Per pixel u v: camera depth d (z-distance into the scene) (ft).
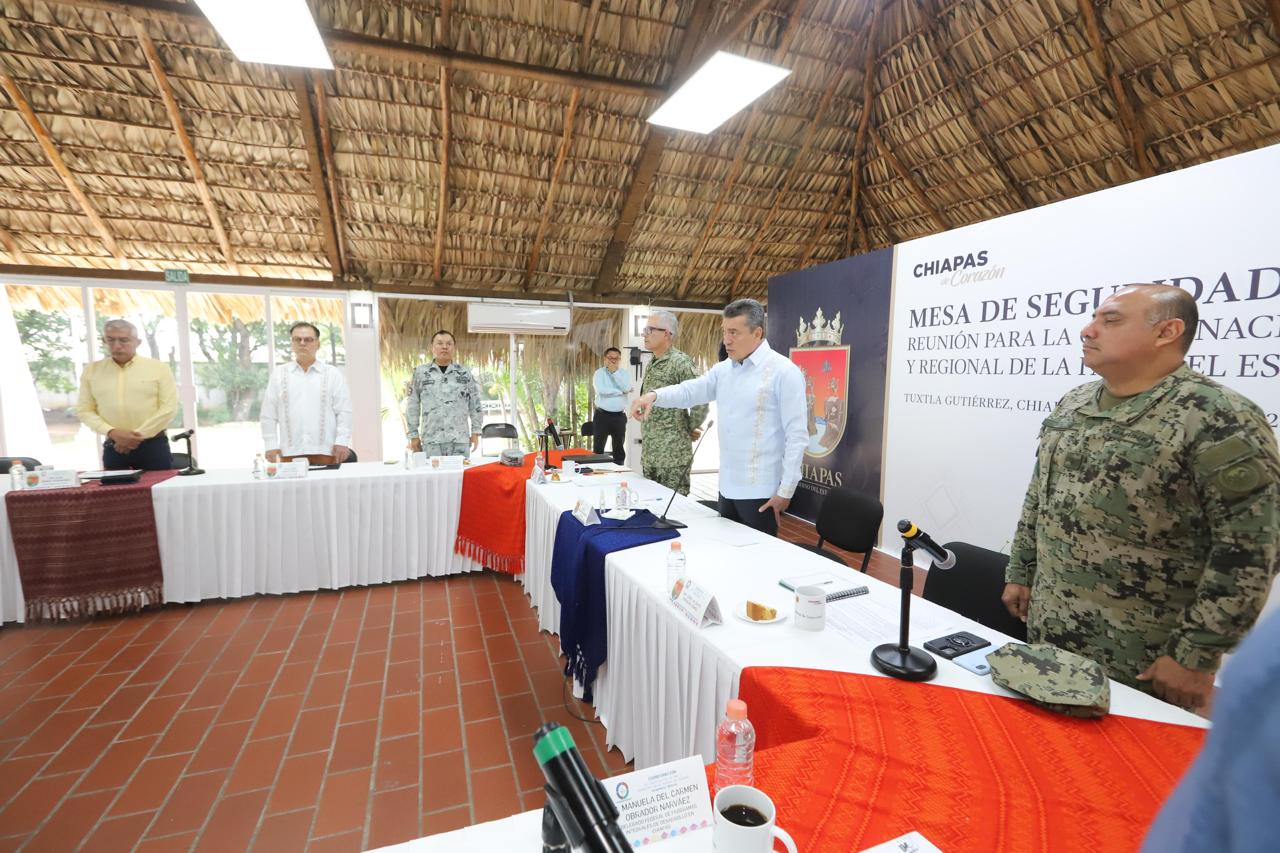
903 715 3.36
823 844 2.44
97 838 4.99
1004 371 10.40
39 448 16.96
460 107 14.07
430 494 10.97
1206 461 3.71
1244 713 0.74
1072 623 4.40
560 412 21.86
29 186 14.07
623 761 5.99
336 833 5.08
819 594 4.42
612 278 19.93
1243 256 7.39
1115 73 11.32
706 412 10.41
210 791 5.56
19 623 9.03
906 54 13.92
